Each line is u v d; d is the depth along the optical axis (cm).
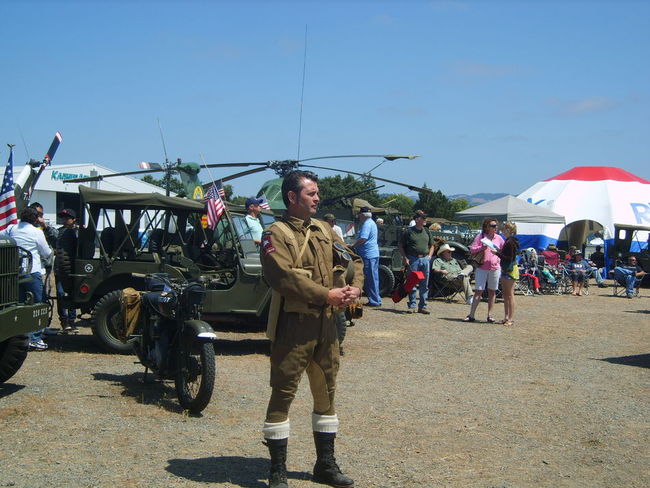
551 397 688
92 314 855
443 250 1650
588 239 3177
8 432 521
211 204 877
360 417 601
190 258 920
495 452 512
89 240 881
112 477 434
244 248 880
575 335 1124
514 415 617
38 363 784
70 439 511
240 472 451
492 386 734
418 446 522
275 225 418
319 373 426
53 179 3297
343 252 430
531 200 3350
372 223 1449
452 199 7894
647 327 1252
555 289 1980
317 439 432
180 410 604
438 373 797
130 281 880
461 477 455
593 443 538
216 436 533
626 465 488
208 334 577
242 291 848
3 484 414
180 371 611
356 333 1085
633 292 1980
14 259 628
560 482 450
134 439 517
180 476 440
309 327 411
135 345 677
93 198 871
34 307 629
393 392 698
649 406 655
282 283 401
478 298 1258
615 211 3212
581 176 3409
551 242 3147
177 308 623
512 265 1217
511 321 1220
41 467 448
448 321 1256
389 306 1478
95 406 605
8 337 590
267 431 414
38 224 933
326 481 434
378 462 482
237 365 809
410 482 443
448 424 585
